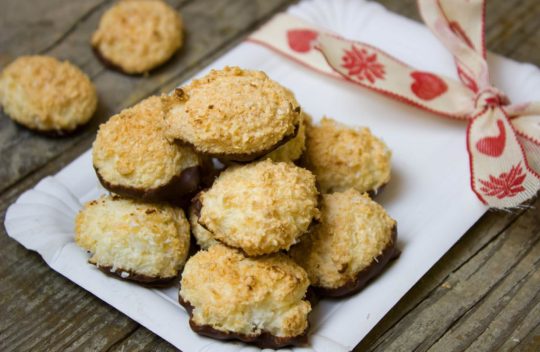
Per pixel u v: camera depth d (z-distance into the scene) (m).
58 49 0.50
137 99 0.47
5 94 0.45
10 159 0.44
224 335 0.34
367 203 0.37
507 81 0.45
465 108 0.43
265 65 0.46
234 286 0.34
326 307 0.36
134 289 0.36
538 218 0.40
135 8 0.49
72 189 0.40
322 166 0.39
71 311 0.38
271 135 0.35
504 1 0.52
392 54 0.47
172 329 0.35
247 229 0.34
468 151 0.41
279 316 0.34
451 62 0.46
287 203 0.34
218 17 0.52
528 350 0.36
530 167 0.41
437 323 0.37
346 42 0.44
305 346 0.34
